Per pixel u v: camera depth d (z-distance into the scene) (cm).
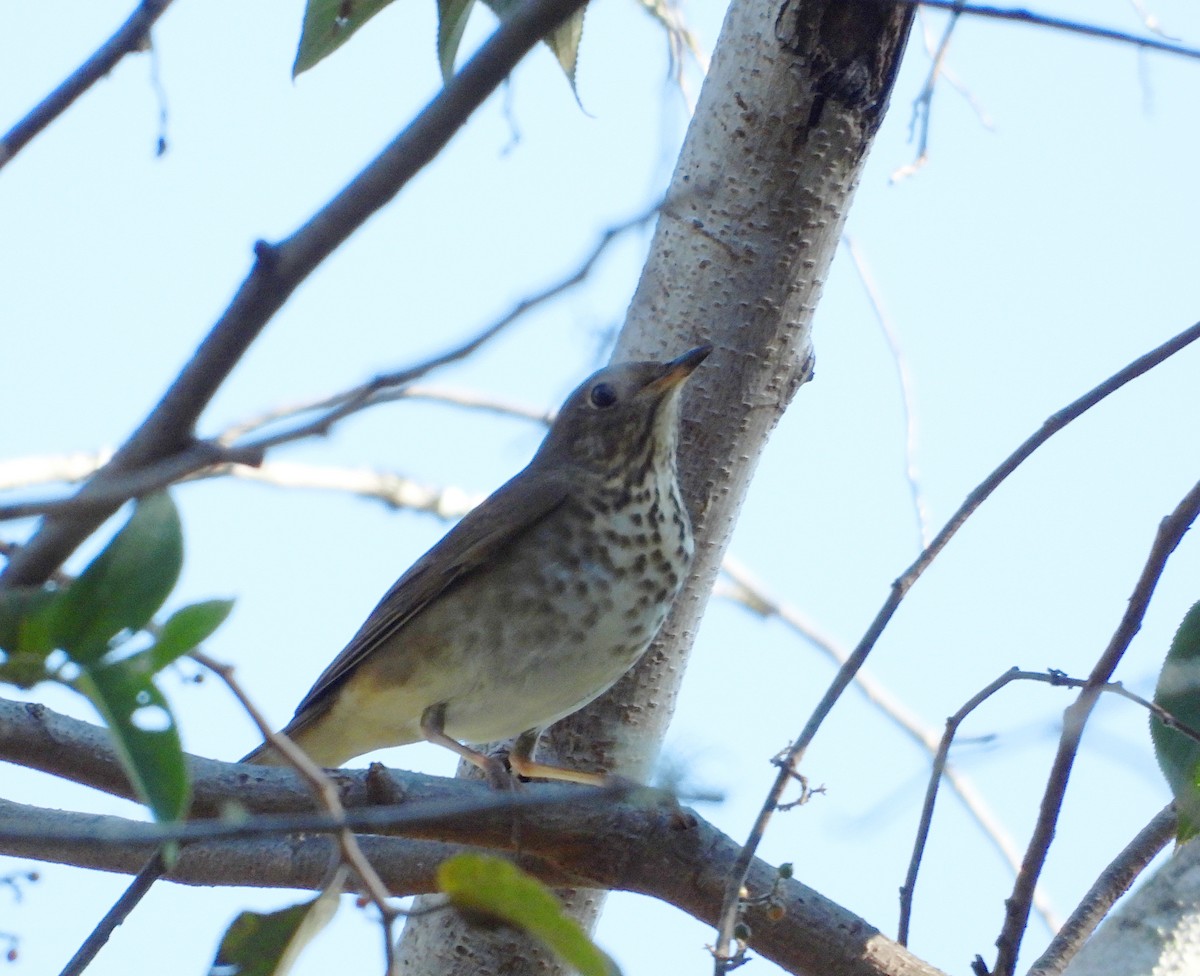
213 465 513
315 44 943
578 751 1274
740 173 1170
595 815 994
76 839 553
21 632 566
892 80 1165
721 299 1189
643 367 1220
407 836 982
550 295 521
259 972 761
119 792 901
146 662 583
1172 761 904
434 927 1117
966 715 919
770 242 1174
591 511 1260
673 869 998
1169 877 882
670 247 1202
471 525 1284
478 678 1266
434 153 541
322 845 1045
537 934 630
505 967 1101
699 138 1184
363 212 534
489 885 625
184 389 513
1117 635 894
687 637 1284
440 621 1270
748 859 801
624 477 1259
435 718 1277
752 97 1159
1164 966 841
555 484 1270
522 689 1267
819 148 1155
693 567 1261
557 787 813
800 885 999
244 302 519
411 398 625
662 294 1209
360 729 1315
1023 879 895
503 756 1314
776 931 985
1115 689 874
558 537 1262
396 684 1278
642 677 1278
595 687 1262
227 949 761
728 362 1199
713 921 999
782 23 1151
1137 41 734
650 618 1257
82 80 613
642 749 1266
